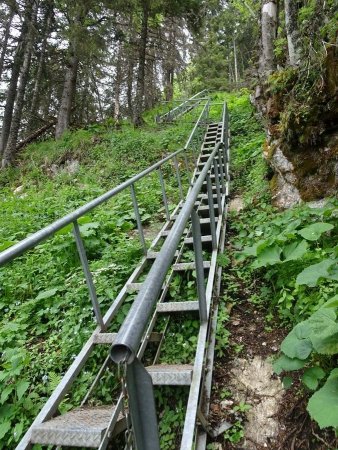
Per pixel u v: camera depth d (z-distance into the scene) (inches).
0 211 281.3
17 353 107.3
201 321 110.1
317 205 169.9
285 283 127.0
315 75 171.8
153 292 42.5
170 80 909.2
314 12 177.5
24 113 598.5
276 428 88.8
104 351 111.8
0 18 503.8
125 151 382.0
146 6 501.7
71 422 80.6
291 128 184.2
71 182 357.1
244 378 102.8
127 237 201.0
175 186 289.4
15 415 96.4
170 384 90.3
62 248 172.1
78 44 457.1
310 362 96.4
